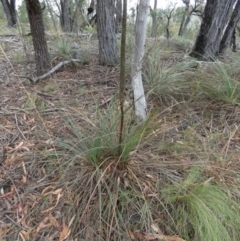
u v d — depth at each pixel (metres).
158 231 1.57
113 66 3.78
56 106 2.68
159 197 1.71
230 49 5.16
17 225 1.64
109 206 1.61
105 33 3.62
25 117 2.57
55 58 3.95
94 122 2.09
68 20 7.39
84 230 1.59
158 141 2.10
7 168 2.01
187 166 1.90
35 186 1.86
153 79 2.89
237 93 2.69
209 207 1.61
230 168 1.95
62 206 1.72
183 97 2.71
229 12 3.88
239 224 1.59
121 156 1.78
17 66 3.92
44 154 1.96
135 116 2.15
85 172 1.84
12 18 8.00
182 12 6.85
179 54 4.22
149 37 4.89
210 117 2.55
